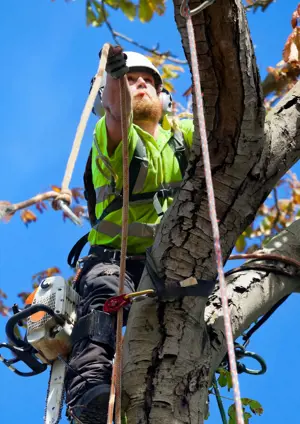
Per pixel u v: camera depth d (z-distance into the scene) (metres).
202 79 4.74
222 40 4.62
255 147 4.90
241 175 4.93
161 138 5.78
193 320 4.86
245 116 4.80
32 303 5.42
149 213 5.61
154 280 4.85
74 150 3.81
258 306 5.38
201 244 4.89
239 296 5.36
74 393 4.95
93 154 5.75
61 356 5.26
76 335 5.17
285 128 5.14
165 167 5.65
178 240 4.89
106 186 5.60
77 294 5.51
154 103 5.89
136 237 5.61
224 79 4.71
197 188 4.95
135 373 4.74
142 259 5.62
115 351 4.79
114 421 4.70
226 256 5.01
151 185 5.58
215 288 5.38
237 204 4.95
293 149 5.12
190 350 4.80
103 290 5.39
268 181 5.02
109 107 5.21
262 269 5.54
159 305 4.85
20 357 5.41
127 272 5.57
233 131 4.84
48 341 5.24
